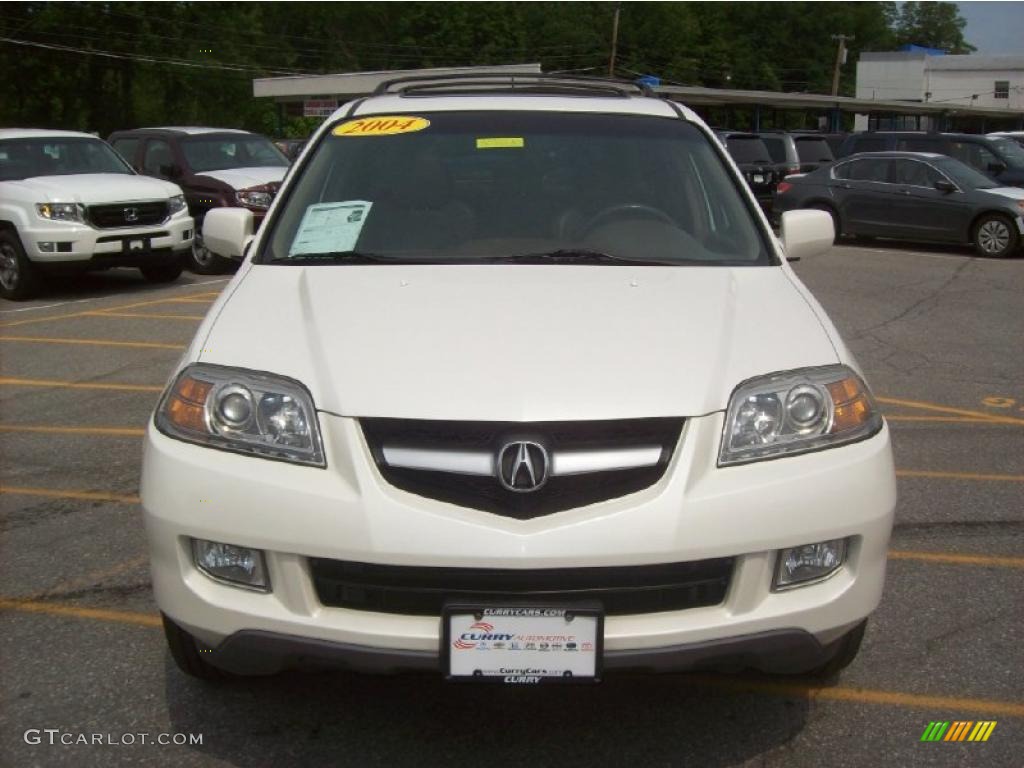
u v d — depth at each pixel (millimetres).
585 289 3424
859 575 2953
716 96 41125
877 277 14133
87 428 6668
